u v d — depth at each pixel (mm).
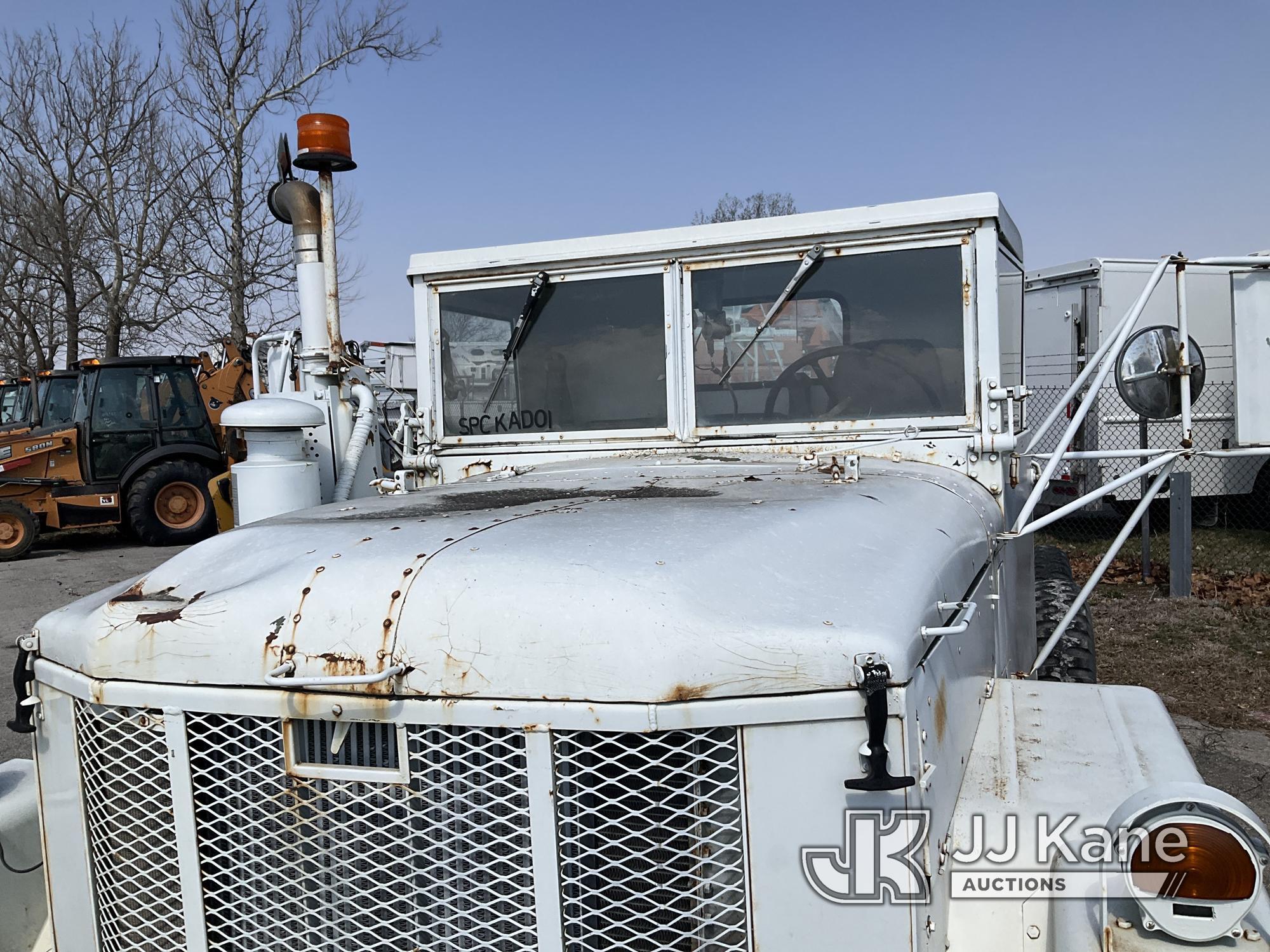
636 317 3025
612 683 1418
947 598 1827
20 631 8578
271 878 1584
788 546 1700
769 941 1438
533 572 1532
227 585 1703
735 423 2951
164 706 1603
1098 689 2332
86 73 20625
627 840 1444
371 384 3379
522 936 1462
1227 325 11242
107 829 1744
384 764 1515
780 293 2895
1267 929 1454
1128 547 10703
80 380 14164
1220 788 4539
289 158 3127
